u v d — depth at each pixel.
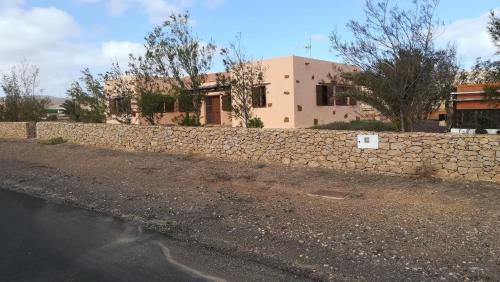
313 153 11.36
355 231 6.43
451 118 12.29
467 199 7.82
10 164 15.51
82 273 5.14
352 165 10.66
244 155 12.84
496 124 11.46
